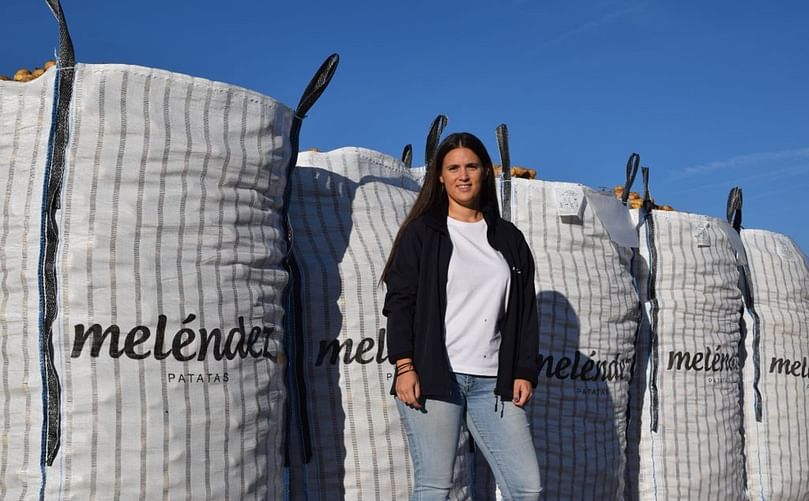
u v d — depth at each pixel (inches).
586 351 174.9
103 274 111.8
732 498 207.5
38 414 111.6
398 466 140.3
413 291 123.2
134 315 112.3
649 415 197.2
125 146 113.9
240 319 120.9
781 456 227.8
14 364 113.5
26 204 114.0
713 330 206.4
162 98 116.9
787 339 231.6
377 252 144.9
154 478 112.0
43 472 110.3
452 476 122.4
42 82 116.3
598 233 181.0
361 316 140.7
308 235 143.9
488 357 123.3
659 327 198.7
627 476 197.3
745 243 236.4
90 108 113.6
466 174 125.3
